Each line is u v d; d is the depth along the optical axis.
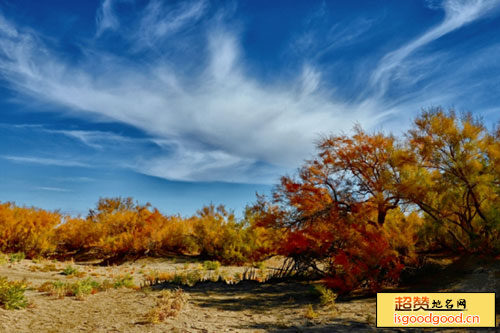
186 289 12.68
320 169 13.96
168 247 25.17
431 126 11.78
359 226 12.84
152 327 7.03
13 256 18.75
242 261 21.92
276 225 14.27
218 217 24.02
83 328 6.66
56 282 10.90
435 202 12.56
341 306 9.52
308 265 14.23
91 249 25.27
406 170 12.57
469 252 11.88
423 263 11.88
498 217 11.01
